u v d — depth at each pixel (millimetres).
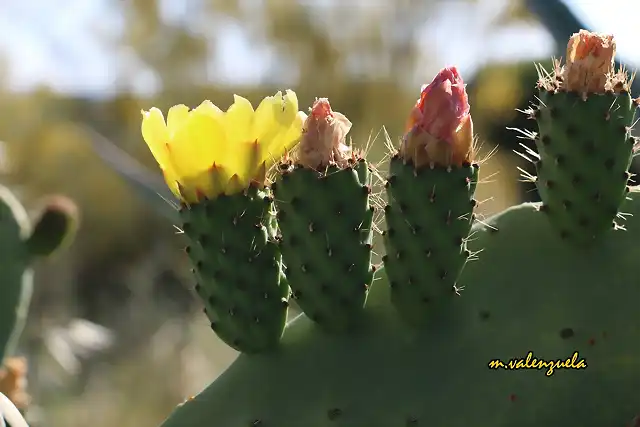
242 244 639
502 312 652
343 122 636
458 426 637
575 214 654
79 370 2066
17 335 846
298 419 645
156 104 3088
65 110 3229
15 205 848
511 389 640
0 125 3168
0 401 633
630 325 646
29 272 855
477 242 669
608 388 639
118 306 2785
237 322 646
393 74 2932
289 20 2908
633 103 653
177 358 2137
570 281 656
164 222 3012
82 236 3123
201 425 649
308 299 646
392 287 646
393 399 642
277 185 636
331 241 636
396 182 635
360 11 2912
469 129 632
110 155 1274
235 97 633
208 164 633
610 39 647
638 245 661
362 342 652
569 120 648
